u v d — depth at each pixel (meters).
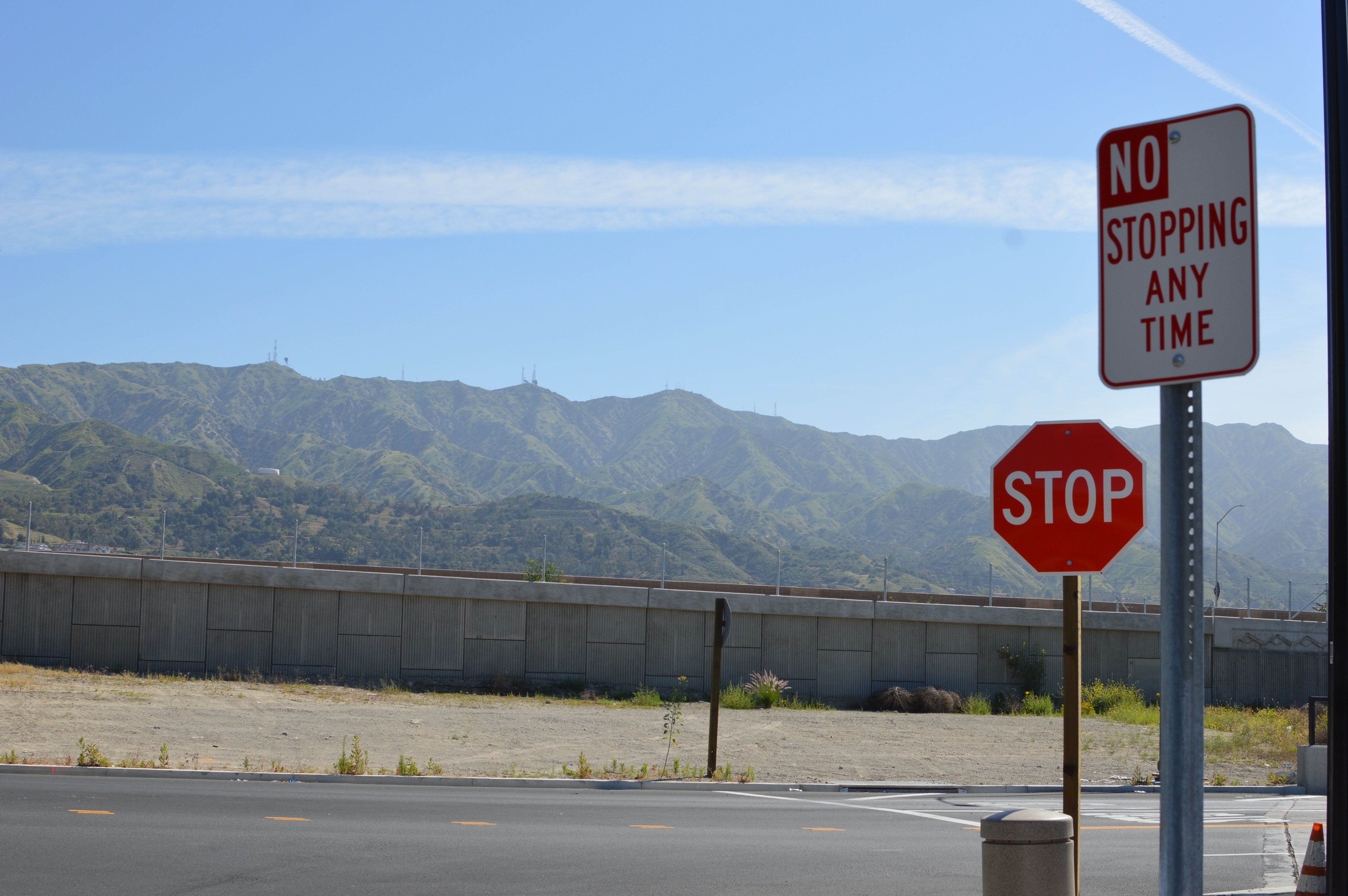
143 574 32.56
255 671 32.88
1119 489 5.66
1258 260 3.80
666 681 36.03
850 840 13.40
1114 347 4.12
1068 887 5.31
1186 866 3.72
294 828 12.62
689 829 13.86
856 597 43.44
